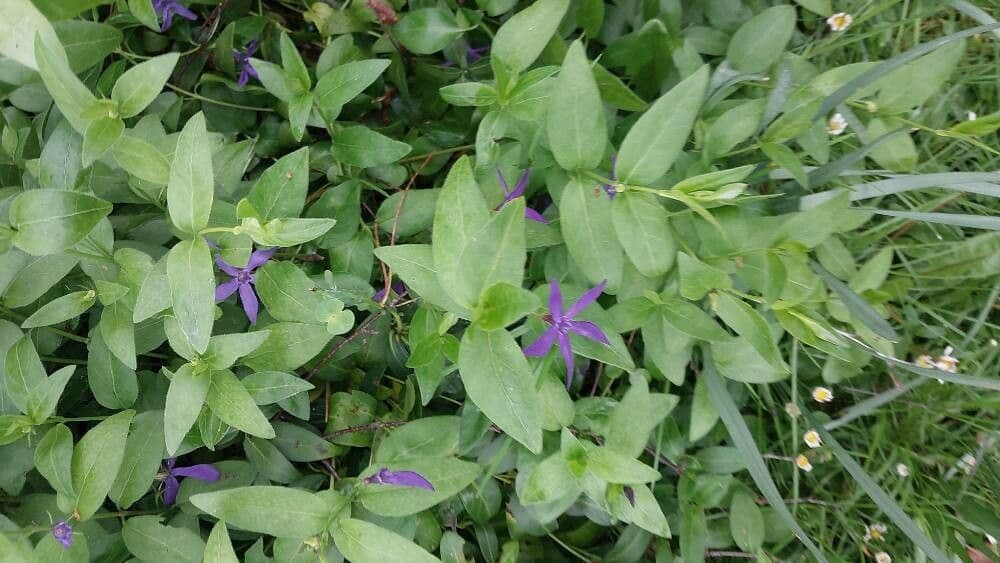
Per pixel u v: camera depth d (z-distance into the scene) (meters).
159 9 0.35
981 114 0.44
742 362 0.32
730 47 0.36
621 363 0.29
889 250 0.33
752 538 0.34
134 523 0.29
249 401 0.28
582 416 0.33
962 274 0.39
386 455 0.30
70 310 0.29
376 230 0.34
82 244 0.29
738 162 0.37
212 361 0.27
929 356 0.41
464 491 0.34
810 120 0.32
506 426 0.24
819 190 0.39
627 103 0.33
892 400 0.40
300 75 0.32
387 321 0.34
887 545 0.39
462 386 0.36
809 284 0.31
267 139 0.38
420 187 0.39
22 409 0.28
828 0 0.38
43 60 0.24
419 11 0.35
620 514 0.28
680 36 0.38
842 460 0.34
